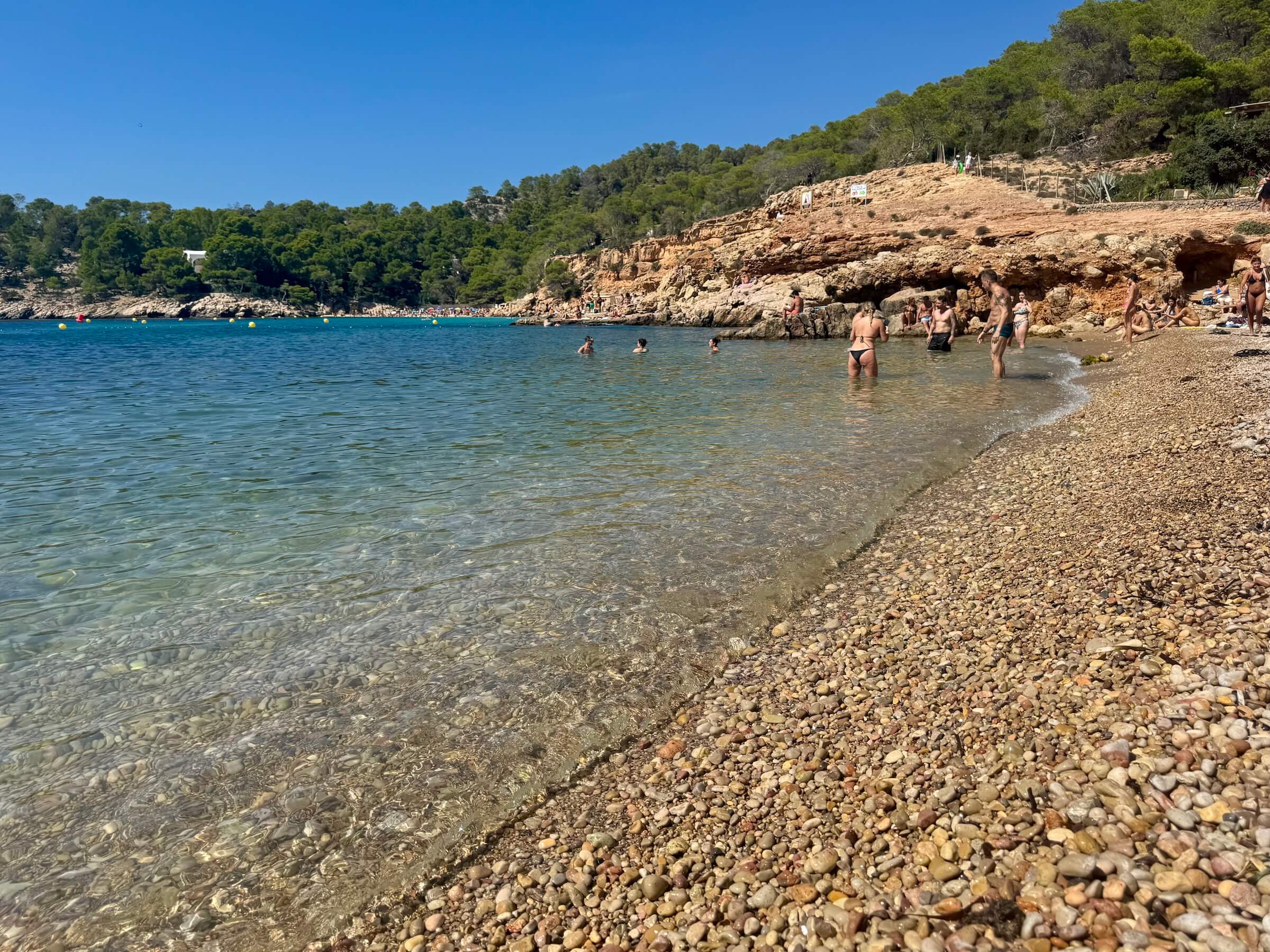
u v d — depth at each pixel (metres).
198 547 7.20
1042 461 9.40
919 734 3.77
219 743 4.18
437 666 4.98
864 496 8.52
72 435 13.63
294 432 13.71
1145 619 4.32
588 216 146.00
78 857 3.38
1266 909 2.25
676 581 6.26
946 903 2.59
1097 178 46.22
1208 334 21.95
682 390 18.88
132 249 179.62
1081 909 2.42
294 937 3.00
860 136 95.50
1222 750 2.99
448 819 3.62
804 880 2.94
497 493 8.99
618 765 4.00
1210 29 57.44
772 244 50.19
